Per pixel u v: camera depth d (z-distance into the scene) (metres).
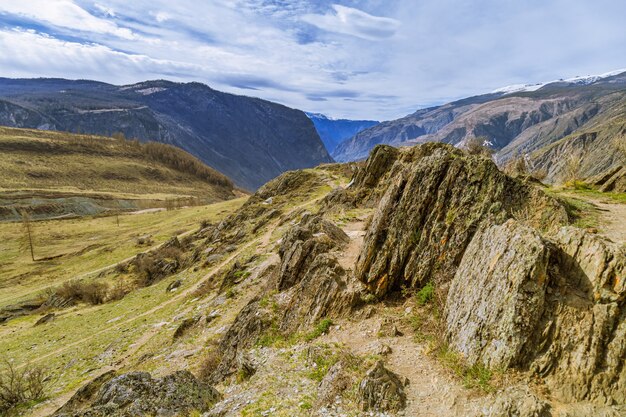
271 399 14.48
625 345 9.80
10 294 81.19
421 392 12.28
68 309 65.50
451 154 20.31
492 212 17.33
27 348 46.53
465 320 13.41
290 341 19.55
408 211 19.81
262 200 87.62
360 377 13.46
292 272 27.03
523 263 12.03
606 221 18.56
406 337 15.93
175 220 139.50
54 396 29.20
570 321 10.80
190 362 26.33
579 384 9.88
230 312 33.62
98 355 37.56
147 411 15.58
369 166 49.81
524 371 10.96
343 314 19.19
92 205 179.88
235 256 54.81
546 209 17.19
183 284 55.84
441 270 17.72
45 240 127.56
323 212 48.94
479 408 10.62
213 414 14.88
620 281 10.52
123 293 67.56
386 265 19.41
